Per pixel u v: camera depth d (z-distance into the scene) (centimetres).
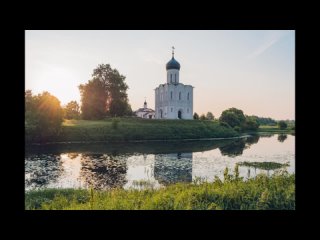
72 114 4388
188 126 4538
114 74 4409
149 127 4100
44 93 2938
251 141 3834
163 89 5741
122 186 1355
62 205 692
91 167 1853
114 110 4412
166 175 1647
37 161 2019
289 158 2292
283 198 621
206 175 1645
